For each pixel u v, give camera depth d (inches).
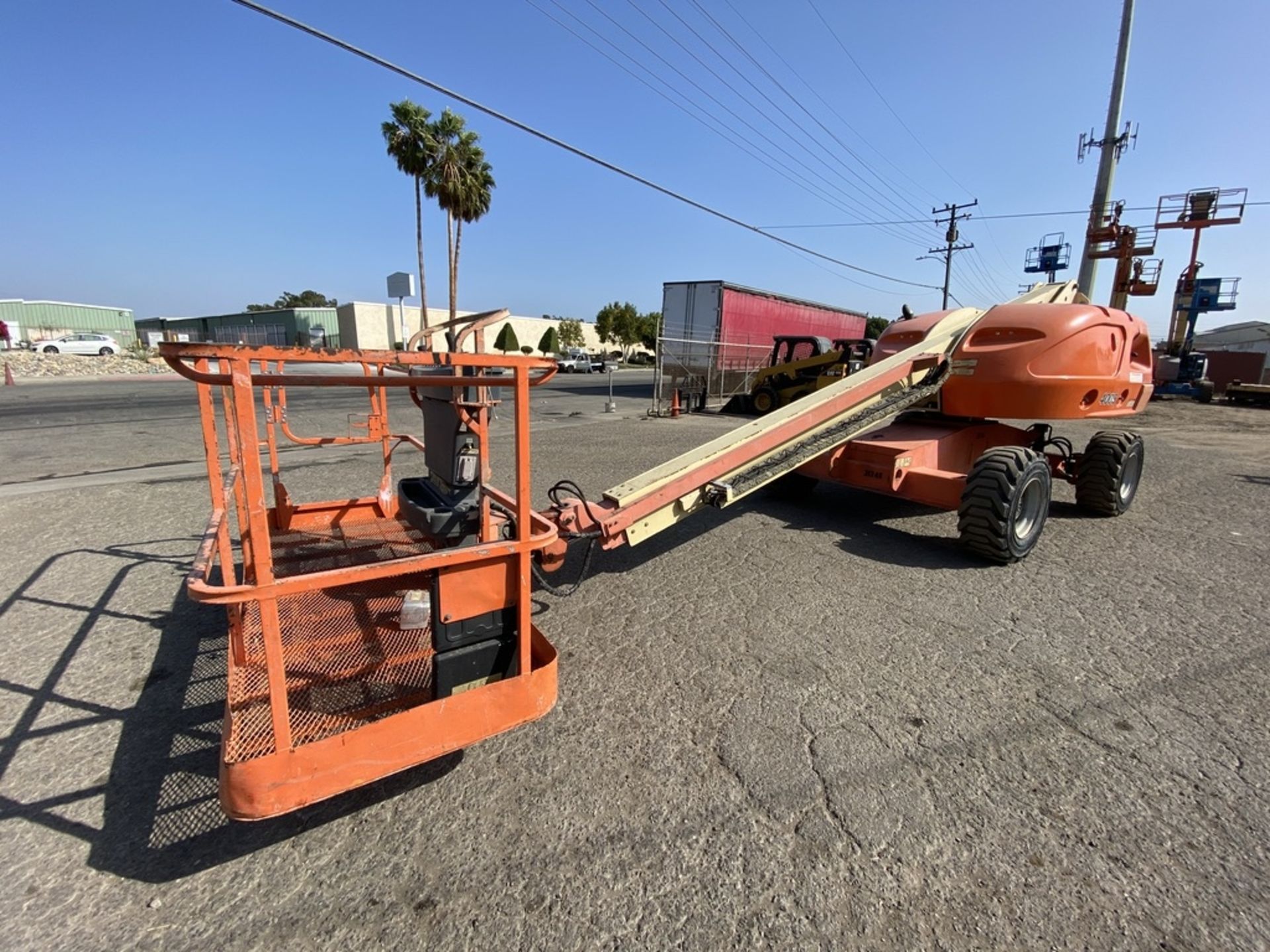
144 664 130.4
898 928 73.7
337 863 82.8
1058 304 223.1
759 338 851.4
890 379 204.1
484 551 88.0
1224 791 96.6
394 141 1080.8
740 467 162.1
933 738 108.7
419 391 135.4
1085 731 111.4
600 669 131.6
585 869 81.9
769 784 97.3
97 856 83.1
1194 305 1087.6
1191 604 167.3
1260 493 313.6
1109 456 249.1
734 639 145.3
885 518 253.3
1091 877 80.7
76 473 318.3
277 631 73.2
